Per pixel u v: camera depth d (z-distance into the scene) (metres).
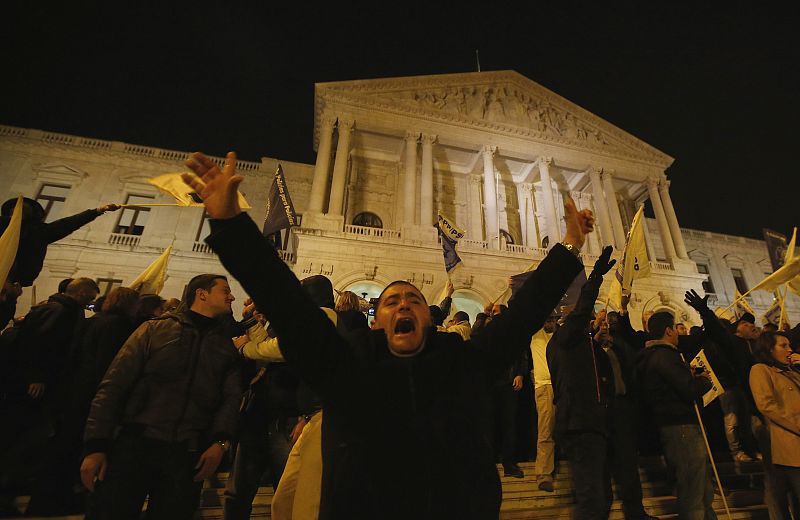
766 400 5.04
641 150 31.91
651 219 33.06
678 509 5.00
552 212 27.48
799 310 33.91
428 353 2.08
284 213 14.02
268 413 4.64
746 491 6.82
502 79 30.97
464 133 28.28
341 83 26.91
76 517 4.51
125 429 3.31
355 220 28.12
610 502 4.70
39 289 21.52
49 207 24.08
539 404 6.88
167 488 3.29
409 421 1.77
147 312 6.54
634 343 7.75
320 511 1.74
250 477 4.47
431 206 25.14
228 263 1.75
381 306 2.40
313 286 4.15
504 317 2.32
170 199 25.16
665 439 5.18
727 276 33.62
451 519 1.64
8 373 5.04
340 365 1.85
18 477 5.20
